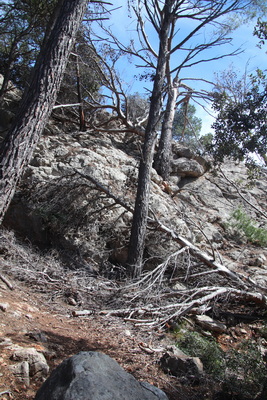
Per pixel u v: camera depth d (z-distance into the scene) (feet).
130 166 42.24
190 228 41.24
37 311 21.65
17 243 32.07
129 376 9.89
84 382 8.99
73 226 33.76
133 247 31.73
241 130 28.35
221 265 31.60
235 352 20.02
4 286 23.84
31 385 12.52
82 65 48.62
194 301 25.77
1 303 19.48
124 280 31.07
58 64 22.75
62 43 22.94
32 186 35.09
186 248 30.83
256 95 28.09
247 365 18.54
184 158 52.95
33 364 13.32
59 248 33.42
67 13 23.36
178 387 16.25
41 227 33.94
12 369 12.64
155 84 34.78
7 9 43.65
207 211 47.44
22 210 34.37
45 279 27.22
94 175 37.19
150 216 36.27
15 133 21.50
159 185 47.42
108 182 37.65
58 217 33.76
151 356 18.79
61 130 47.52
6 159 21.13
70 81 50.21
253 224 47.06
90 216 34.42
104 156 42.39
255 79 27.78
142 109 58.95
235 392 16.98
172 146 54.90
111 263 34.06
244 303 30.63
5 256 29.01
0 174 20.92
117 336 20.92
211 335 25.45
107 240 34.35
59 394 8.87
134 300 26.30
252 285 31.01
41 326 18.89
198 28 33.04
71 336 18.93
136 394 9.30
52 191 34.58
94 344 18.71
